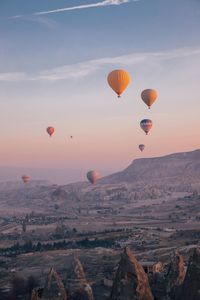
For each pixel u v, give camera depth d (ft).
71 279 228.22
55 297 197.47
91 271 463.01
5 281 456.45
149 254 552.00
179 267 201.46
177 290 183.11
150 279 228.63
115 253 612.70
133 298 155.33
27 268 550.77
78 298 222.07
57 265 554.05
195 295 150.10
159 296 201.46
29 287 396.78
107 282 342.64
